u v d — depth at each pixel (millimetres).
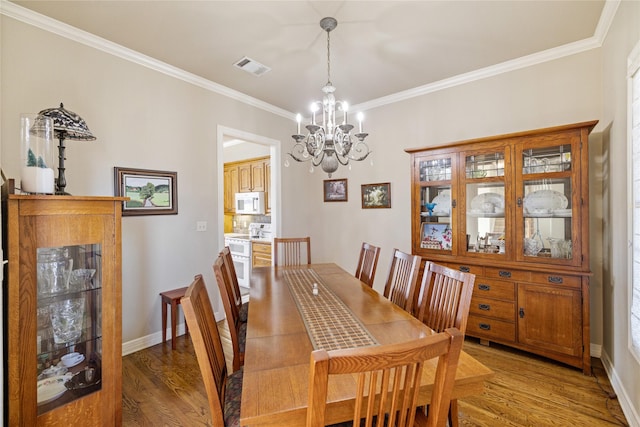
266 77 3098
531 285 2379
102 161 2398
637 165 1636
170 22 2166
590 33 2346
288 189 4230
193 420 1751
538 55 2643
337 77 3113
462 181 2738
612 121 2109
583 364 2174
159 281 2797
